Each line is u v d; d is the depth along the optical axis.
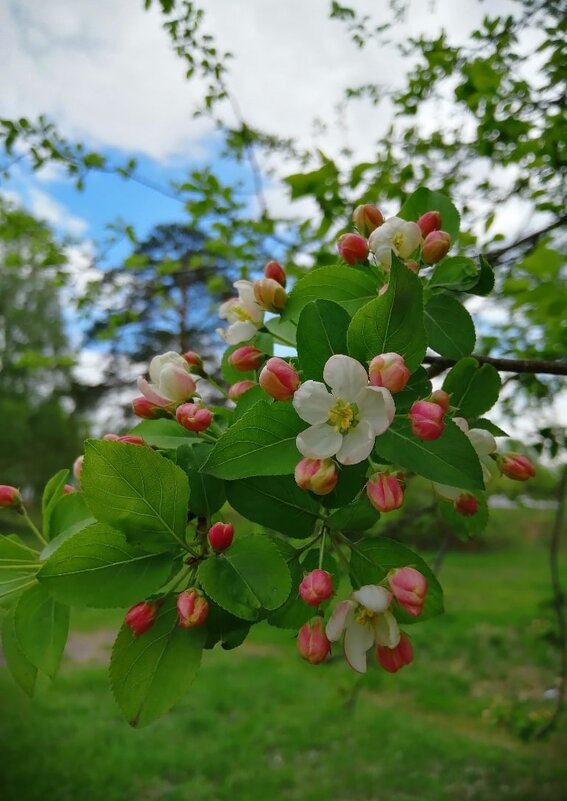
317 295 0.28
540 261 0.54
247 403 0.27
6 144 0.79
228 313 0.32
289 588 0.22
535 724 0.98
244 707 1.75
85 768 1.42
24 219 1.04
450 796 1.28
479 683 1.85
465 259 0.29
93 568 0.23
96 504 0.23
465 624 2.43
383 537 0.25
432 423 0.21
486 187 0.69
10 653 0.27
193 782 1.37
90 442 0.23
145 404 0.29
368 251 0.29
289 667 2.08
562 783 1.30
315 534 0.25
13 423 5.77
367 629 0.24
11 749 1.51
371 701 1.79
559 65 0.57
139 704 0.23
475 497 0.28
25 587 0.26
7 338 6.38
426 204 0.32
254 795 1.32
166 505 0.23
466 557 3.72
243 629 0.24
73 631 2.54
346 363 0.22
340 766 1.42
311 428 0.22
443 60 0.63
